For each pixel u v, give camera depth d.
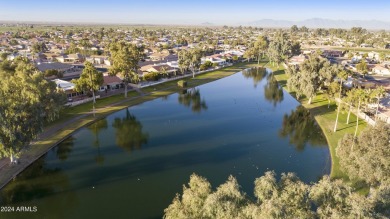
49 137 69.50
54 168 57.06
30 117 53.50
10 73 74.38
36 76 59.06
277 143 70.81
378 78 142.62
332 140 70.12
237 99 113.88
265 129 80.81
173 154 64.44
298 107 101.81
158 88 124.88
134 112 94.75
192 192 29.78
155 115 92.25
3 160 57.12
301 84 101.50
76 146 67.69
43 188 50.19
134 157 62.72
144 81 131.00
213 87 135.88
